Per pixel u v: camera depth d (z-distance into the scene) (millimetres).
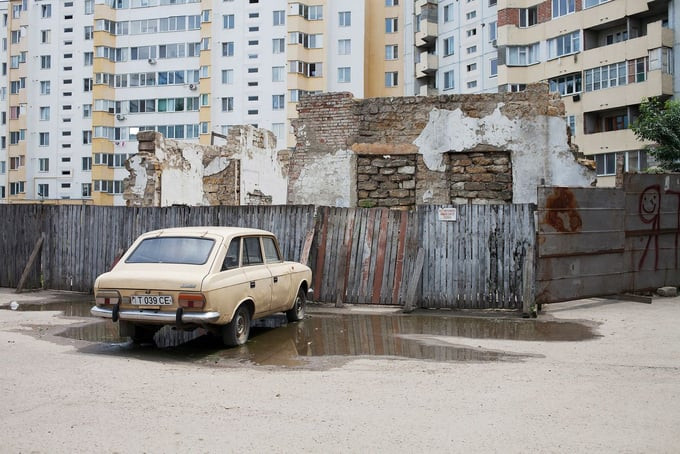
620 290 11883
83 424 4785
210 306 7488
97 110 57844
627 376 6332
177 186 19500
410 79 56188
